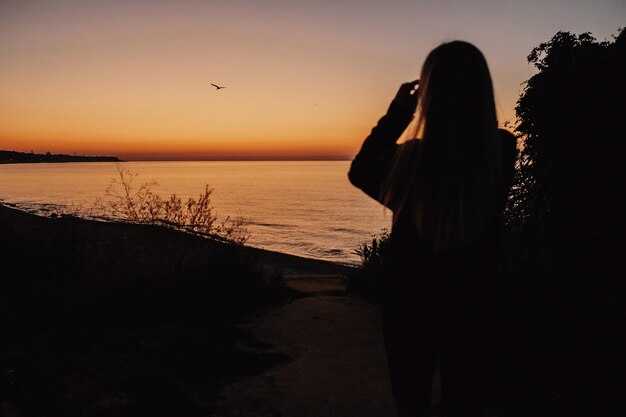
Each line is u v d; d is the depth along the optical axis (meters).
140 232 6.61
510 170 1.78
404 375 1.78
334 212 75.12
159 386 3.42
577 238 2.97
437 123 1.65
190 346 4.35
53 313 5.03
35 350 4.14
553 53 3.71
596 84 3.04
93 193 95.75
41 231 7.45
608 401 2.69
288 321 5.36
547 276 3.26
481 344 1.71
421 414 1.80
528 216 3.57
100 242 7.20
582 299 3.02
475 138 1.64
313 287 8.25
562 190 3.23
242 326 5.14
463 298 1.68
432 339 1.73
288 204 92.38
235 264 6.41
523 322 3.25
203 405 3.30
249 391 3.52
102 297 5.25
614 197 2.85
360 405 3.31
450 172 1.62
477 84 1.66
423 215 1.65
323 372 3.88
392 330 1.79
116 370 3.74
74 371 3.63
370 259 7.17
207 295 5.93
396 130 1.80
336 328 5.10
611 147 2.92
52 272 6.43
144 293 5.58
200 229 6.84
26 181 169.25
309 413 3.20
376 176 1.78
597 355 2.83
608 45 3.47
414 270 1.72
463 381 1.72
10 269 6.27
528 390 3.12
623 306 2.74
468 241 1.65
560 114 3.33
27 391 3.29
